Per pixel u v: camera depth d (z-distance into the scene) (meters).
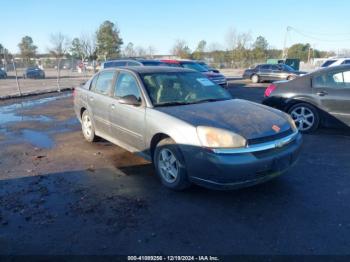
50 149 6.29
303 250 3.00
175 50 67.88
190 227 3.40
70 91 18.83
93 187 4.44
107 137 5.89
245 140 3.73
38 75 34.56
